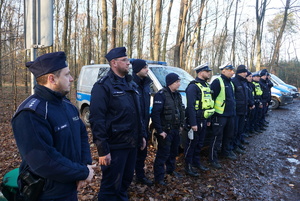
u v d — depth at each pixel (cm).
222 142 479
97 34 2116
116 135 249
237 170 425
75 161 165
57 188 148
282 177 404
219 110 426
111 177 257
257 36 1700
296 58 3108
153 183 354
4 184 158
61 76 156
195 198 322
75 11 1928
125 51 258
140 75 323
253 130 705
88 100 662
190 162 393
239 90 498
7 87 1280
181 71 603
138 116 263
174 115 343
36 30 252
